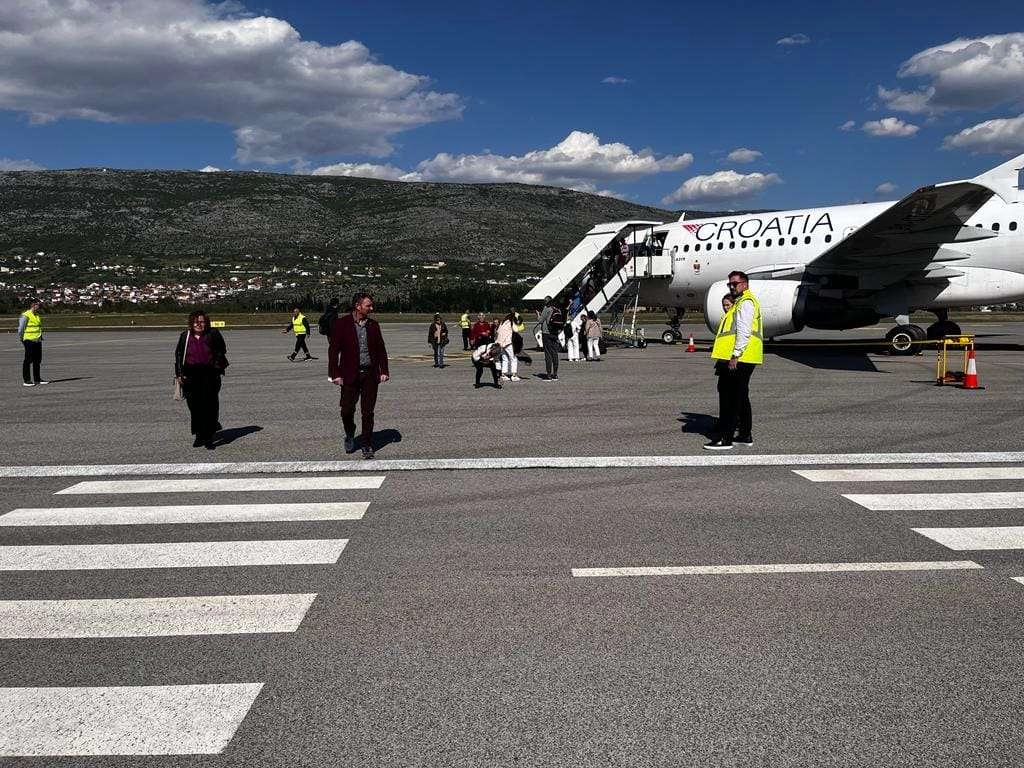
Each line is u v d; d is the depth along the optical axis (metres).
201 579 4.95
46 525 6.29
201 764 2.91
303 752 2.97
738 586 4.70
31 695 3.46
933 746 2.97
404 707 3.29
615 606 4.39
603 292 28.30
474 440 10.12
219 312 102.56
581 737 3.04
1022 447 9.23
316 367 22.75
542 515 6.42
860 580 4.80
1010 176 21.89
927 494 7.02
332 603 4.51
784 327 22.91
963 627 4.08
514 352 17.91
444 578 4.91
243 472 8.31
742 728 3.11
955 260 21.47
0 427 11.57
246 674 3.62
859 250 21.39
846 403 13.02
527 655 3.78
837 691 3.40
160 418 12.46
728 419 9.20
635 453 9.10
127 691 3.48
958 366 19.27
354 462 8.78
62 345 37.81
